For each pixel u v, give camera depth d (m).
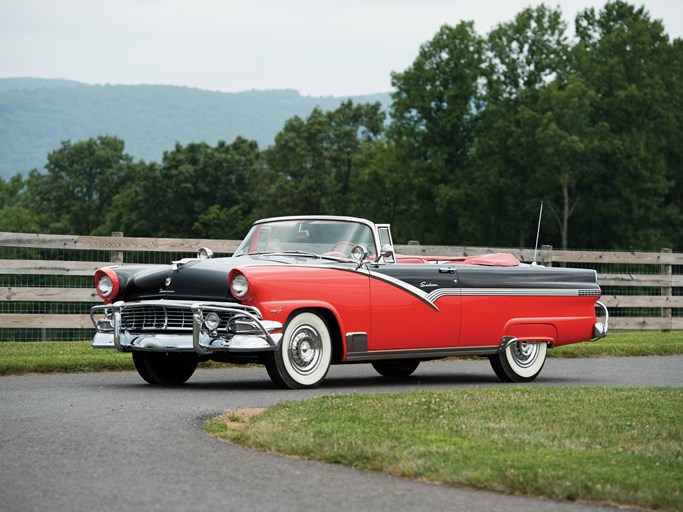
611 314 24.70
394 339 11.08
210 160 96.38
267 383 11.16
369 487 5.70
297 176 92.88
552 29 72.06
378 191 78.19
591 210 70.75
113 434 7.30
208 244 16.70
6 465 6.22
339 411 8.10
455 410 8.23
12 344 14.95
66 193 125.06
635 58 70.69
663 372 13.38
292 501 5.37
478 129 72.19
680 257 20.50
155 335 10.27
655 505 5.29
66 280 18.69
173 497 5.43
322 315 10.67
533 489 5.55
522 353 12.26
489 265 12.20
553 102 66.19
